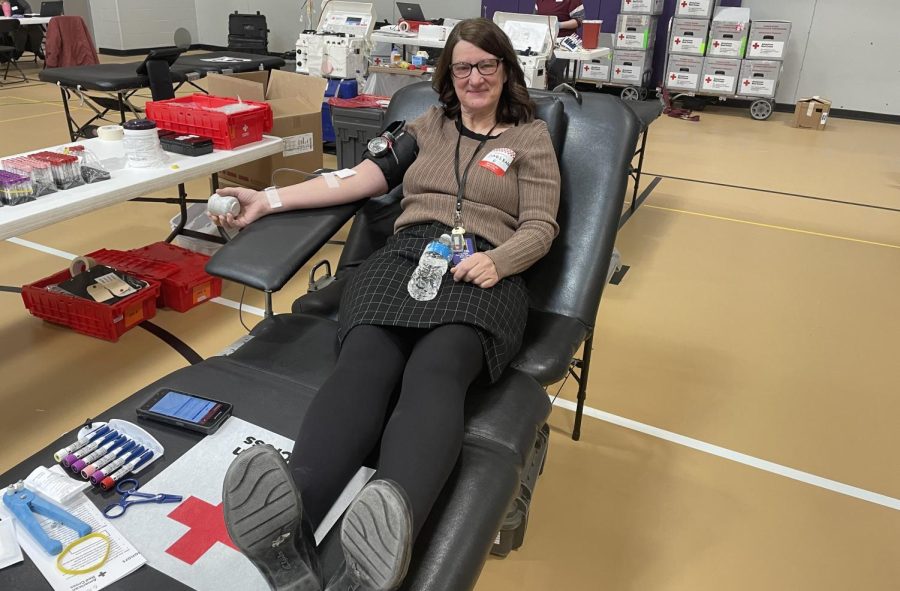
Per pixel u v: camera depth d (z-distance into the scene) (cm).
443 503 112
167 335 256
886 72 715
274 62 497
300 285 305
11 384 222
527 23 405
